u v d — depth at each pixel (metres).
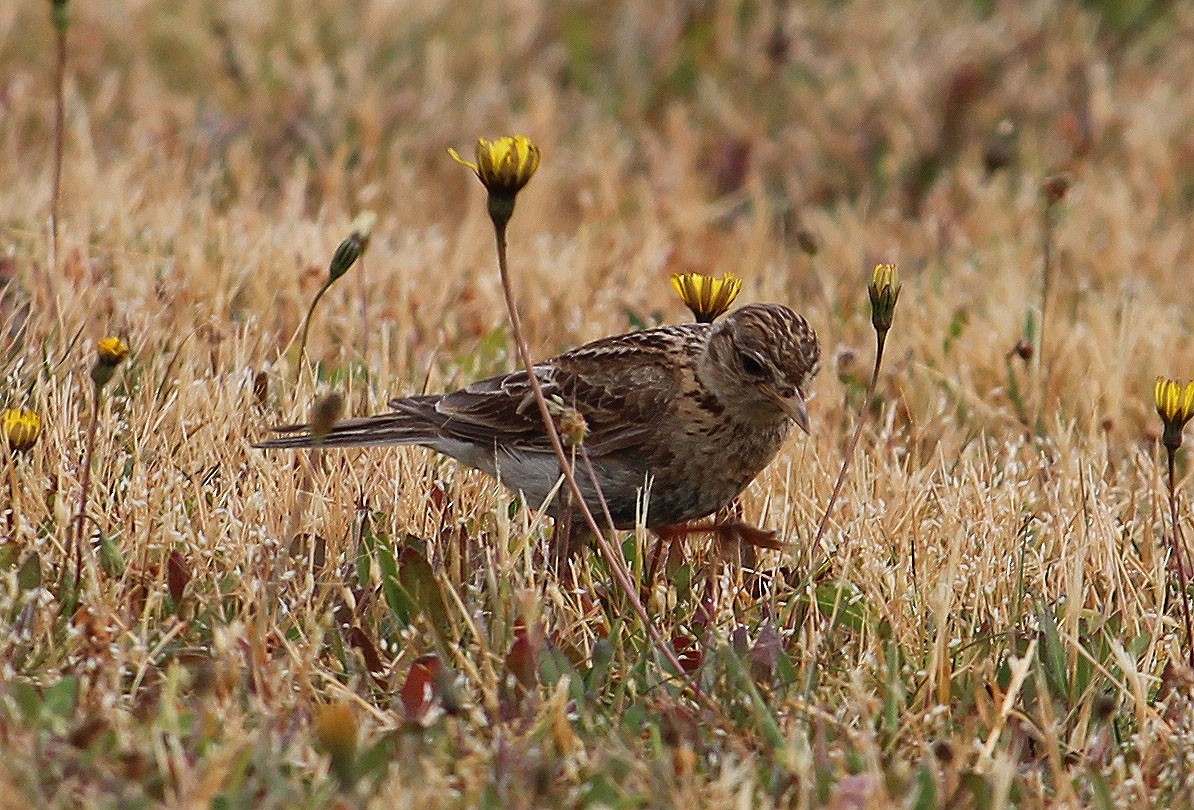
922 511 10.63
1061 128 20.33
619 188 20.02
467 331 14.30
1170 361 14.22
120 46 21.06
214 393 11.11
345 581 9.36
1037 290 15.92
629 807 7.43
